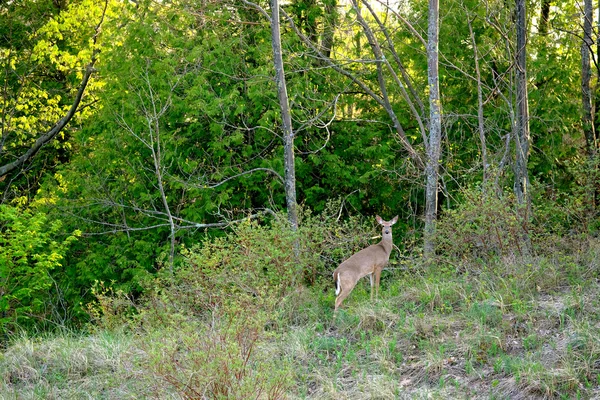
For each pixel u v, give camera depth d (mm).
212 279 11109
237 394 7297
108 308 11820
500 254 11570
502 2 15273
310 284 12523
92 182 17688
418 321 9656
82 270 17609
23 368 9609
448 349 8906
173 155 16828
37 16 22734
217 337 8148
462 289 10523
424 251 13047
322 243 12914
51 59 20828
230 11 17703
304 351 9367
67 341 10414
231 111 17109
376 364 8938
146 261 17188
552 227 12258
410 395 8062
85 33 22094
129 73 17438
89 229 18500
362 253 11242
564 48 19016
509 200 12148
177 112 16844
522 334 8859
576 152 18828
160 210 17844
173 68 16672
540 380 7582
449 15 17656
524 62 14727
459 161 17781
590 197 12336
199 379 7355
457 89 18609
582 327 8422
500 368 8172
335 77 18281
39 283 15961
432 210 14766
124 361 9469
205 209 16609
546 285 10219
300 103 16906
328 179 17875
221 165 17359
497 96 18344
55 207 18328
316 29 18531
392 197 18312
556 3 18562
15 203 22188
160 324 10523
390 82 18672
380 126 18906
